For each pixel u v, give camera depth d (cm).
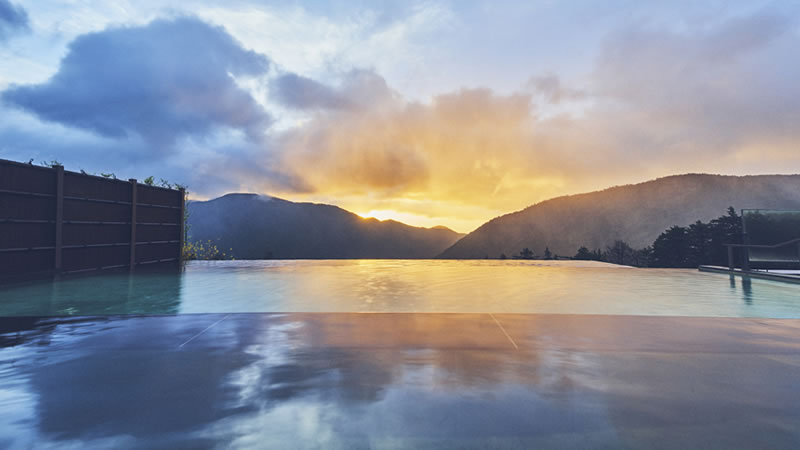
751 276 943
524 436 174
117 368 258
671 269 1171
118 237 1072
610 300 552
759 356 284
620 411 198
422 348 301
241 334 340
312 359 275
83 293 612
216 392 220
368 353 289
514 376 245
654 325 378
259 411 197
